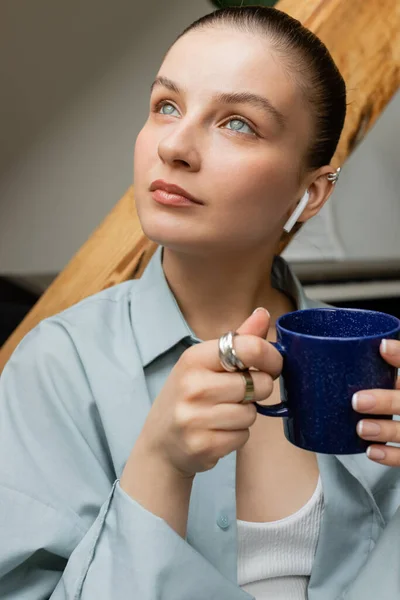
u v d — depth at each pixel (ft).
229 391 2.04
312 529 2.81
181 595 2.31
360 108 3.50
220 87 2.48
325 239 9.32
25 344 2.95
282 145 2.60
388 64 3.48
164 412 2.16
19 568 2.54
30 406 2.74
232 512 2.64
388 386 2.12
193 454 2.10
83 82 10.42
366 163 9.64
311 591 2.83
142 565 2.23
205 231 2.50
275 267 3.37
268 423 2.92
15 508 2.52
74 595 2.29
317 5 3.32
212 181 2.45
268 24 2.62
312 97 2.70
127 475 2.31
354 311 2.32
